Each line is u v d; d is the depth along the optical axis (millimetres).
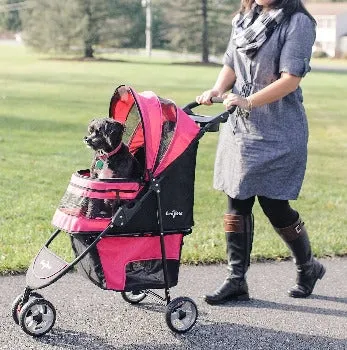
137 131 5297
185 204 5078
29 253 6637
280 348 5008
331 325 5434
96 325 5277
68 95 25359
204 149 14336
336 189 10766
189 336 5156
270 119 5582
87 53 58344
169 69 44219
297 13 5469
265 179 5629
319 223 8375
